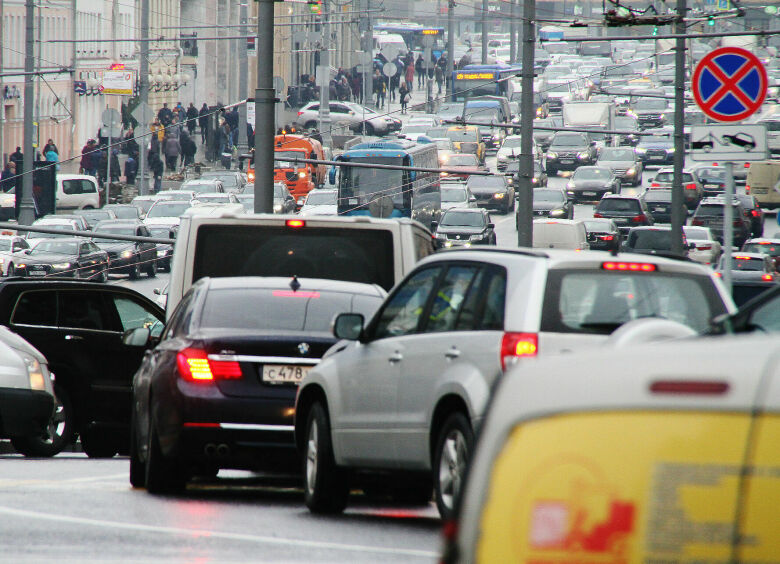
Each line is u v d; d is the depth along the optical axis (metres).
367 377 32.84
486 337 28.75
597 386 10.45
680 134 136.75
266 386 37.03
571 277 28.56
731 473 9.94
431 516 34.81
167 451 37.41
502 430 10.66
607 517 10.24
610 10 114.44
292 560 26.98
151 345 48.44
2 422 50.53
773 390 9.88
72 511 33.88
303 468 36.06
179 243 46.59
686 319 28.67
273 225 46.53
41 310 58.03
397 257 46.44
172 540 29.41
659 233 186.75
